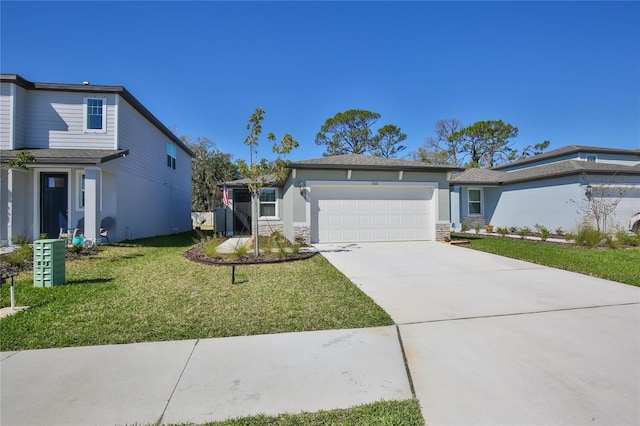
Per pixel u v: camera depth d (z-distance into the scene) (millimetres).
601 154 19625
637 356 3205
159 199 16766
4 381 2709
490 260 8695
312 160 13484
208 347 3393
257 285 5938
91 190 10484
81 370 2900
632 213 15047
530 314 4469
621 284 6141
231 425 2188
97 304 4758
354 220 12367
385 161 13711
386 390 2627
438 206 12781
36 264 5703
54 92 11891
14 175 10914
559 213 15438
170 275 6734
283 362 3082
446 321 4195
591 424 2209
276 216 16641
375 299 5176
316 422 2225
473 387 2662
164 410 2350
